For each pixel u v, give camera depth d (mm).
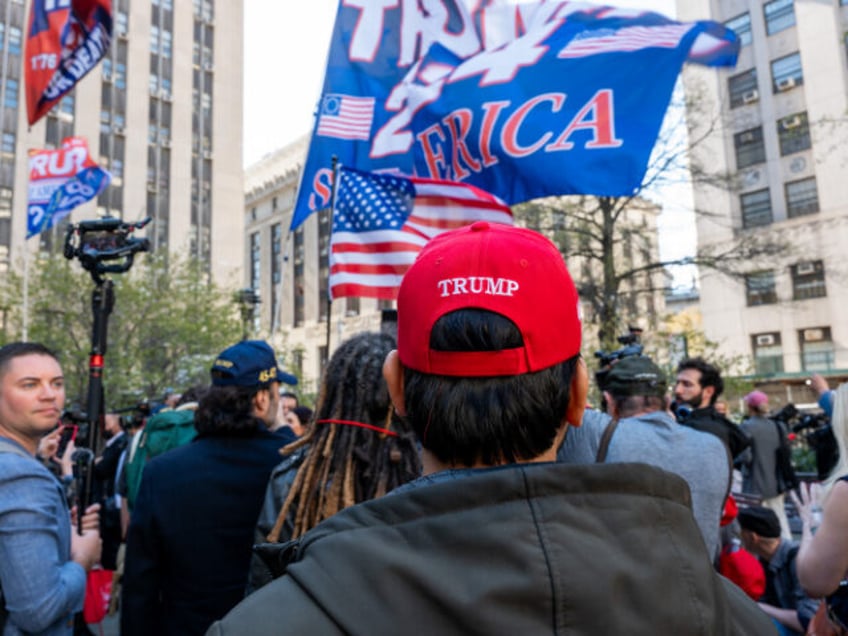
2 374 2160
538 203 17453
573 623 686
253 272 67062
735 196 29453
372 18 5539
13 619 1833
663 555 751
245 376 2268
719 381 4531
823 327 27359
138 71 38719
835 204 26828
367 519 766
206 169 41156
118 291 21859
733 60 5848
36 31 8445
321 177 5344
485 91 5023
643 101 4684
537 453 866
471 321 837
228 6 43969
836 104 27047
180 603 2078
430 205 4594
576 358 925
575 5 5027
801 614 3018
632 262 19719
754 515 3486
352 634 680
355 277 4512
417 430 899
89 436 2908
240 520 2141
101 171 13398
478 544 715
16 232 32812
